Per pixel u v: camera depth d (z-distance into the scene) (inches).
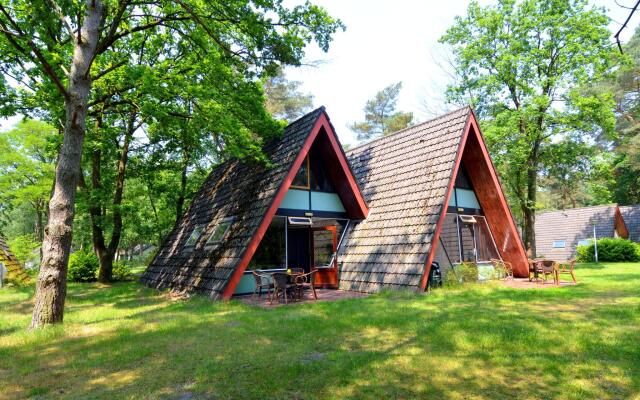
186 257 562.6
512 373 176.7
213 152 794.2
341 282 514.0
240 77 495.5
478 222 597.9
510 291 431.2
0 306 462.6
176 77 471.2
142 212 958.4
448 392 157.5
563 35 842.2
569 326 257.8
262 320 303.1
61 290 319.0
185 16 442.0
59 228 320.8
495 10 893.2
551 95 877.8
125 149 800.9
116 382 178.4
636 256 1053.8
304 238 597.3
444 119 568.4
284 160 493.7
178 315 338.6
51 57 422.9
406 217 493.4
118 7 425.7
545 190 1625.2
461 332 246.7
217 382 172.4
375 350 215.5
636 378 165.3
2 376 193.3
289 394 157.9
